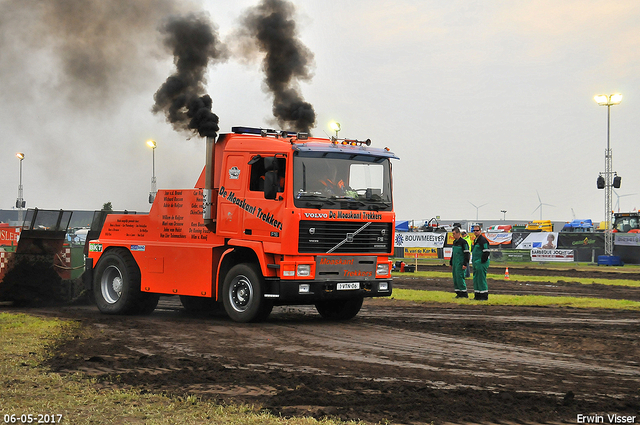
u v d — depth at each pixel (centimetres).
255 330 1131
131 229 1426
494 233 4234
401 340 1031
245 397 643
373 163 1262
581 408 616
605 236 3797
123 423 549
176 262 1330
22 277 1501
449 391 675
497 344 1000
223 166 1267
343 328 1172
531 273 2978
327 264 1199
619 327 1192
